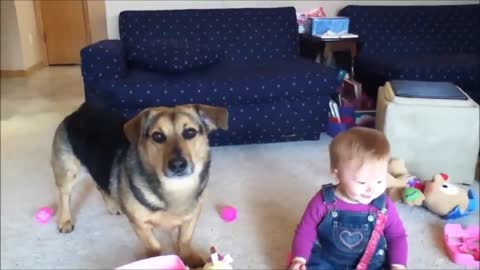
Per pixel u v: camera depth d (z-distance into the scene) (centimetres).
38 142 307
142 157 153
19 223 203
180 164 146
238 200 222
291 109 286
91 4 561
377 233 152
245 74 277
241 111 279
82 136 184
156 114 155
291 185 239
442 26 354
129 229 198
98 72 260
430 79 287
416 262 172
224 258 151
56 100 419
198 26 330
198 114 160
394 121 231
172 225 164
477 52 352
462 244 180
